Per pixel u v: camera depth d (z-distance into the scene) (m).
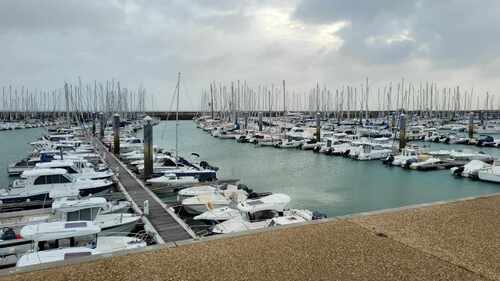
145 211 18.64
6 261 12.63
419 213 8.99
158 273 5.72
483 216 8.70
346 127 78.31
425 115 94.25
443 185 32.41
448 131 75.25
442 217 8.63
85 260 6.25
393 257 6.30
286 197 19.52
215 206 20.55
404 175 36.84
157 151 43.78
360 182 33.59
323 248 6.70
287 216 17.17
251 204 18.20
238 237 7.36
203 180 28.94
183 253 6.53
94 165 31.83
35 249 12.16
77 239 12.73
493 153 51.50
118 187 25.95
